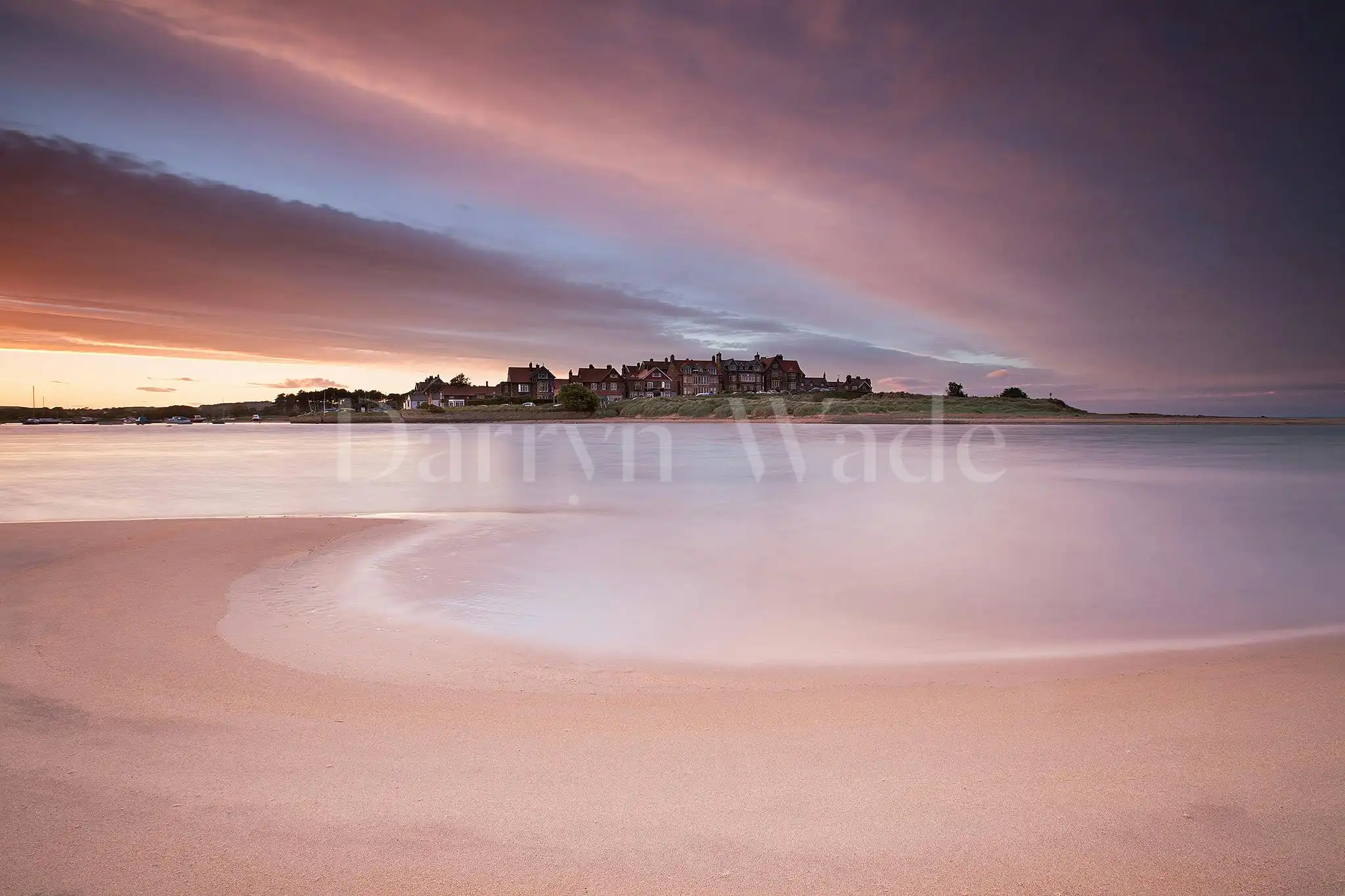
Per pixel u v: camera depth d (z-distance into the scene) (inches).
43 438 2324.1
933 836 125.0
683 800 137.9
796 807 135.0
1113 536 493.7
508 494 736.3
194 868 115.3
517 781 144.9
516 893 110.0
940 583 360.2
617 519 563.8
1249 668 222.4
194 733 167.0
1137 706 186.2
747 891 110.3
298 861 117.6
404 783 143.6
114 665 214.5
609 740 165.6
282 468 1067.9
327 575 354.3
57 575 340.8
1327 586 352.5
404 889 110.7
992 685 208.2
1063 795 138.7
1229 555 433.7
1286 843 122.0
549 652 243.9
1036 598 329.7
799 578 369.4
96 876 112.9
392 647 244.7
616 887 111.4
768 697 197.0
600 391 5108.3
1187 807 133.9
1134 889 110.3
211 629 256.7
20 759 152.3
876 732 170.1
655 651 248.5
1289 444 1605.6
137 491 770.8
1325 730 168.4
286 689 197.9
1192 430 2498.8
